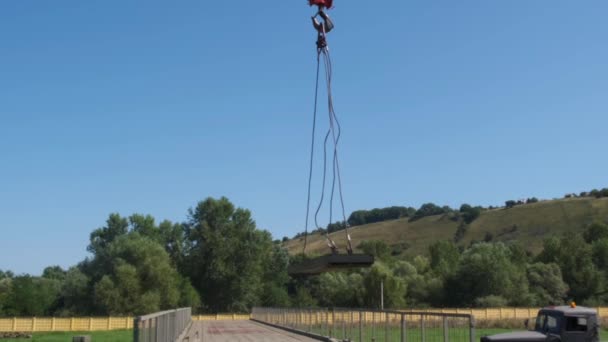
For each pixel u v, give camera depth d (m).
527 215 172.75
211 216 103.69
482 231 172.12
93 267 90.50
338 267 13.72
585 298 95.88
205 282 102.44
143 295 84.50
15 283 83.06
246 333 39.38
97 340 44.09
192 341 31.56
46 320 61.88
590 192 186.00
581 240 103.31
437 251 115.25
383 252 126.19
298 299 101.00
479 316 67.81
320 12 14.20
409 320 19.86
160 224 106.25
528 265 99.75
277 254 111.75
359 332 24.39
